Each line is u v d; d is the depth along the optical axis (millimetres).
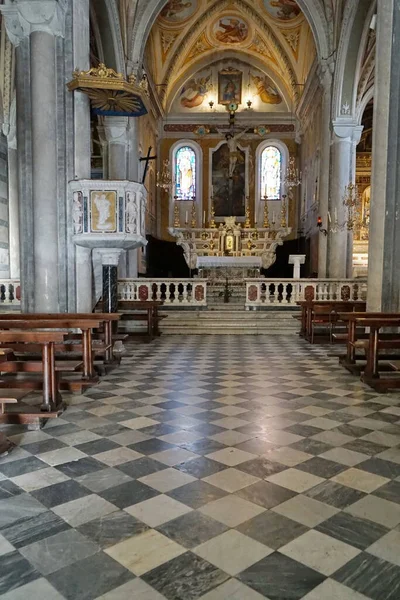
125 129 16141
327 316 11938
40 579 2584
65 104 9789
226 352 10477
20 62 9711
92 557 2783
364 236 25109
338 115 17500
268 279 15156
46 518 3225
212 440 4742
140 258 22922
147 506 3391
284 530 3082
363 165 25594
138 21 17469
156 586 2529
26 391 5508
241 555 2803
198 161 29062
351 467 4098
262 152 28922
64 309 9906
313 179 23562
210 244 24781
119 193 9531
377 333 7094
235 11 24984
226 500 3486
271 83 28984
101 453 4391
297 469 4047
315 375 7922
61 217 9844
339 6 17078
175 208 26438
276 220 28516
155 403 6121
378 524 3166
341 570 2666
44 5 9055
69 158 9859
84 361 7090
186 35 25609
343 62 16844
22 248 9977
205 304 15289
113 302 10336
